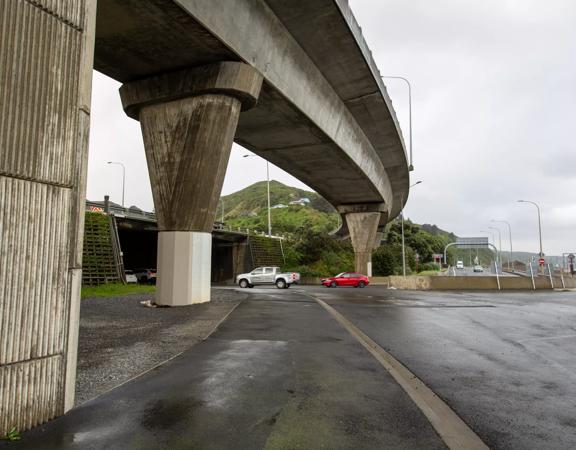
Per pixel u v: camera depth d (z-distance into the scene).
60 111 4.83
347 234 85.25
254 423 4.40
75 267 4.92
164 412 4.67
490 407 5.17
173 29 14.34
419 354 8.31
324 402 5.10
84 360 7.04
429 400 5.37
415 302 20.53
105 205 34.62
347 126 28.75
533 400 5.45
